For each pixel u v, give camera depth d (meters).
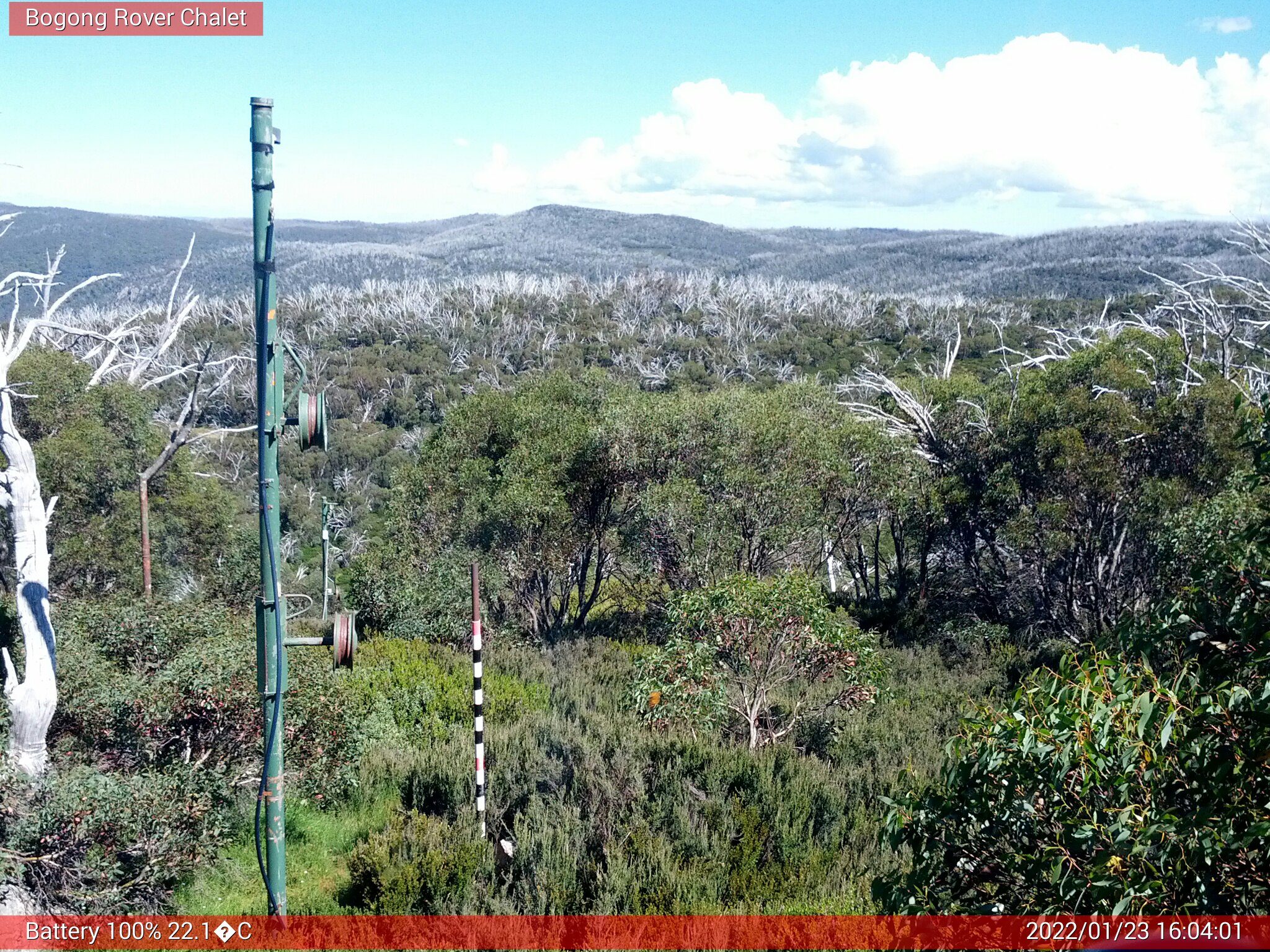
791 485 15.85
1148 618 4.22
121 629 9.42
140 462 19.20
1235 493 10.85
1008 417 16.81
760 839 7.20
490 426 19.56
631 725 9.68
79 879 6.50
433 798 8.66
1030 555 16.52
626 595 19.11
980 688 13.27
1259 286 24.55
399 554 17.72
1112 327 23.91
